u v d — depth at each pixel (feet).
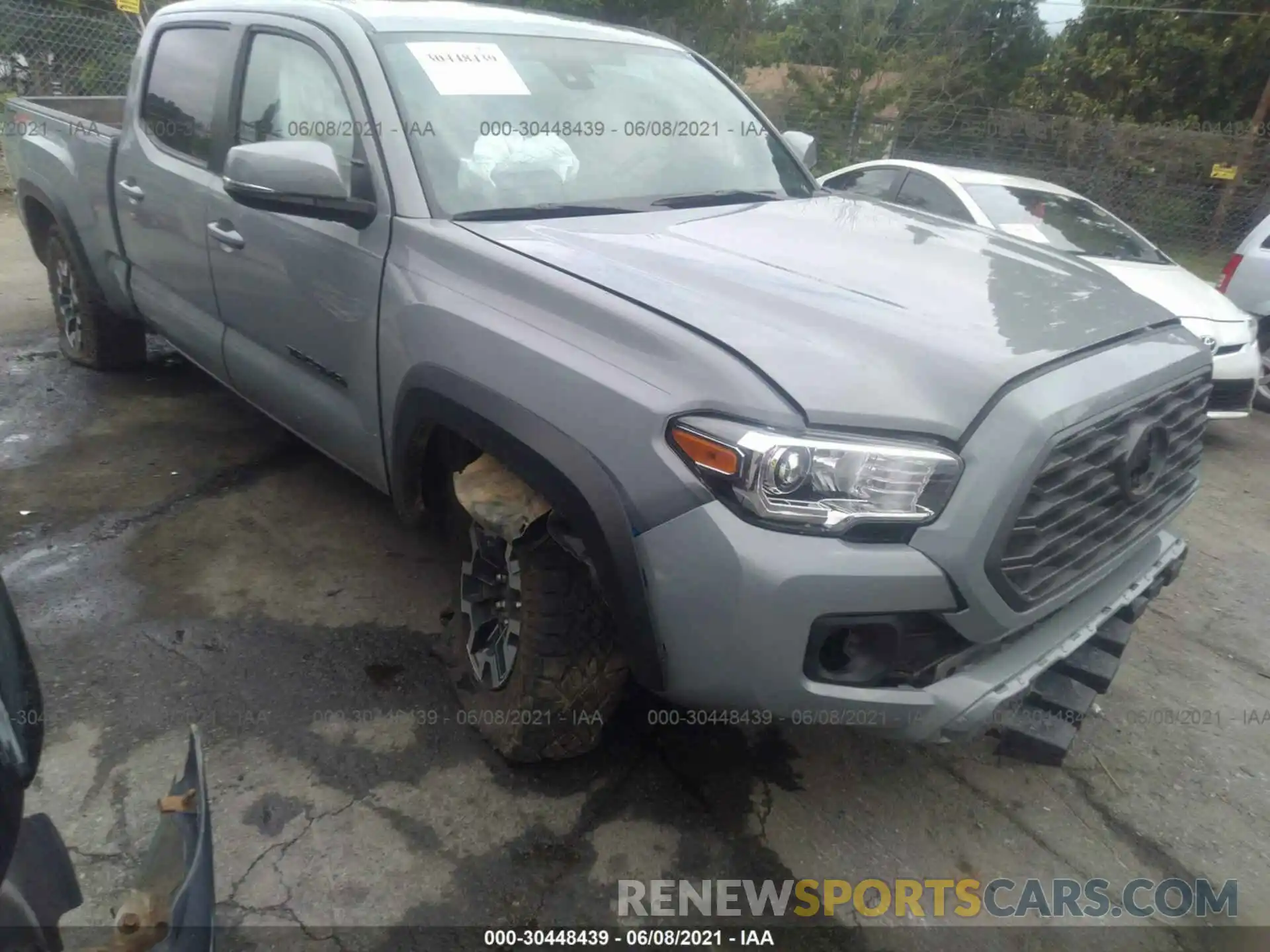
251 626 10.37
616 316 7.07
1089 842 8.42
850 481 6.27
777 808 8.47
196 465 13.98
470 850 7.77
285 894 7.25
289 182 8.53
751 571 6.25
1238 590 13.37
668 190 10.40
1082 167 52.06
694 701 6.97
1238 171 47.96
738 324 6.93
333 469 14.12
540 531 7.43
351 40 9.73
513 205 9.27
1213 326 18.71
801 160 13.01
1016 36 79.15
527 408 7.19
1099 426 7.04
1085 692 9.30
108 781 8.14
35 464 13.71
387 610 10.81
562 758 8.40
